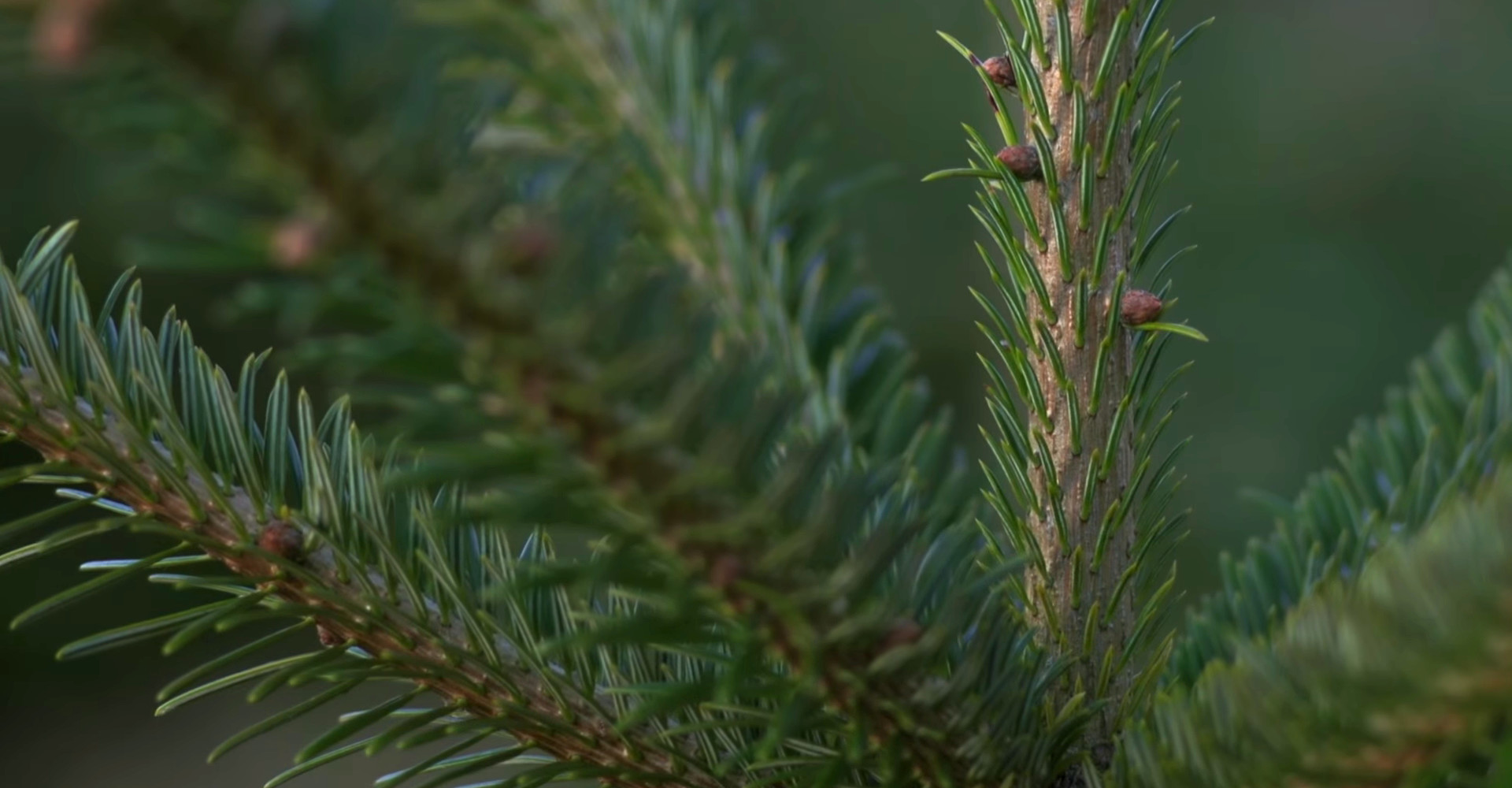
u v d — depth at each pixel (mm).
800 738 539
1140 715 556
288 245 448
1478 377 603
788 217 635
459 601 542
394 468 546
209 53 435
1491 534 481
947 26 1383
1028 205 561
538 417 483
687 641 513
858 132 1374
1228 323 1507
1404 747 493
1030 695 537
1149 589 574
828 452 500
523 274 473
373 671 545
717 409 492
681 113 620
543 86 605
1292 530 595
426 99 472
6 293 538
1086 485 560
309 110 456
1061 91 558
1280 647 503
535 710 544
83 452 540
